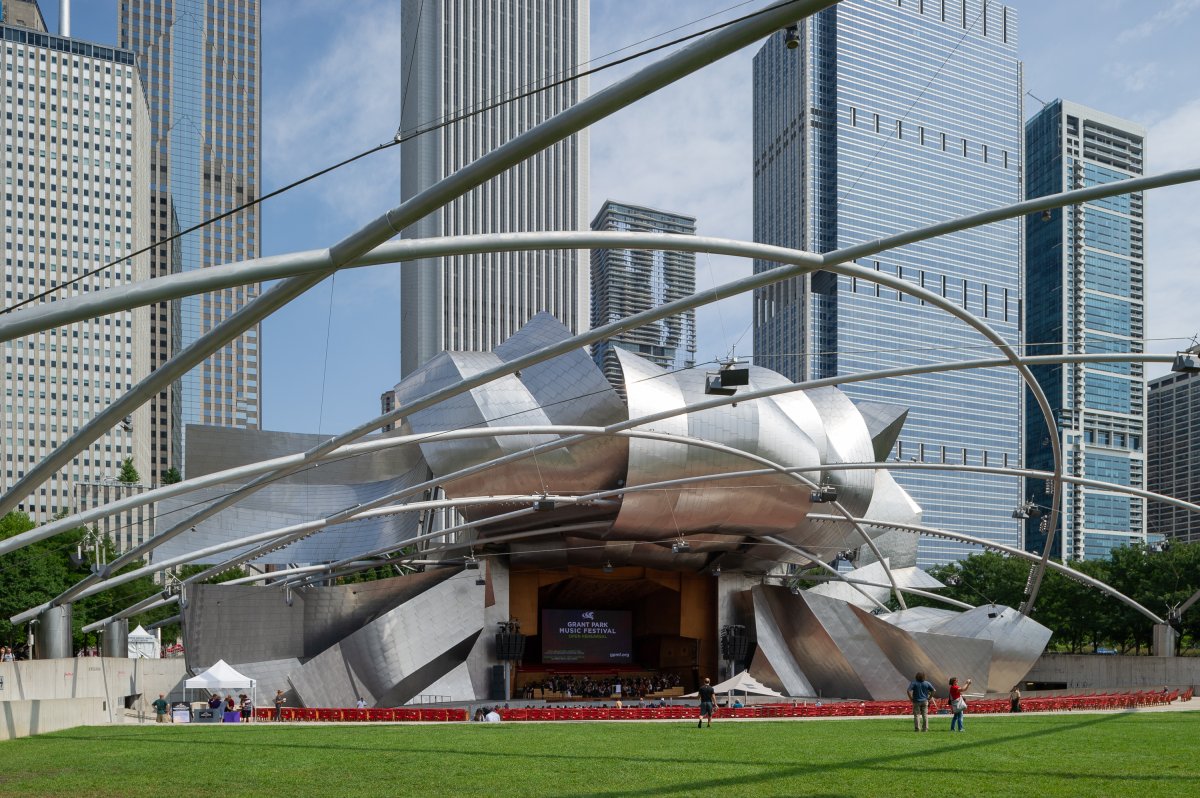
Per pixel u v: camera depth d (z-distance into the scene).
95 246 167.75
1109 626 80.88
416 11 190.88
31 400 160.00
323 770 20.73
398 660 55.88
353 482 66.81
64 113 167.62
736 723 36.47
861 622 61.81
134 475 139.50
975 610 62.06
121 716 45.53
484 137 190.75
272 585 56.78
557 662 72.50
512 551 64.00
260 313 18.45
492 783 18.64
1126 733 29.95
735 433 56.03
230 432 63.41
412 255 17.50
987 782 18.56
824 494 55.16
